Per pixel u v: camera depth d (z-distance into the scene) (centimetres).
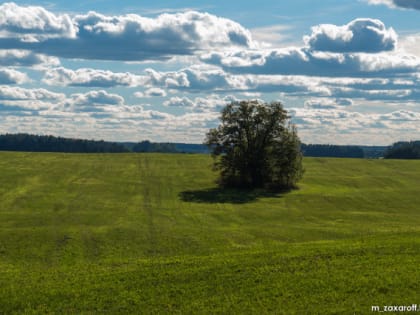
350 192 10794
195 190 10619
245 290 3150
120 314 2950
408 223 7419
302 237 6116
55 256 5094
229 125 10662
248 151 10694
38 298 3212
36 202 8944
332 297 2942
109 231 6334
